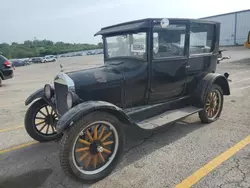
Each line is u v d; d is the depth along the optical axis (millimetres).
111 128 2756
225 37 35594
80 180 2576
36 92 3807
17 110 5922
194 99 4102
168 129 4109
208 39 4254
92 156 2697
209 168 2795
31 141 3910
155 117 3570
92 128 2658
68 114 2496
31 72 19578
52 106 3477
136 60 3496
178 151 3271
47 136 3842
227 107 5234
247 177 2578
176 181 2582
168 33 3506
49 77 14375
